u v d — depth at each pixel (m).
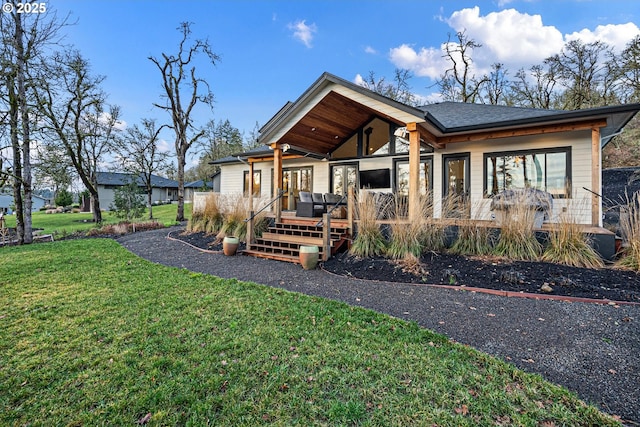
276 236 7.41
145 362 2.51
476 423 1.85
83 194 27.27
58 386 2.22
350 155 10.85
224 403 2.03
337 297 4.15
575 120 6.71
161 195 38.22
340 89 7.48
